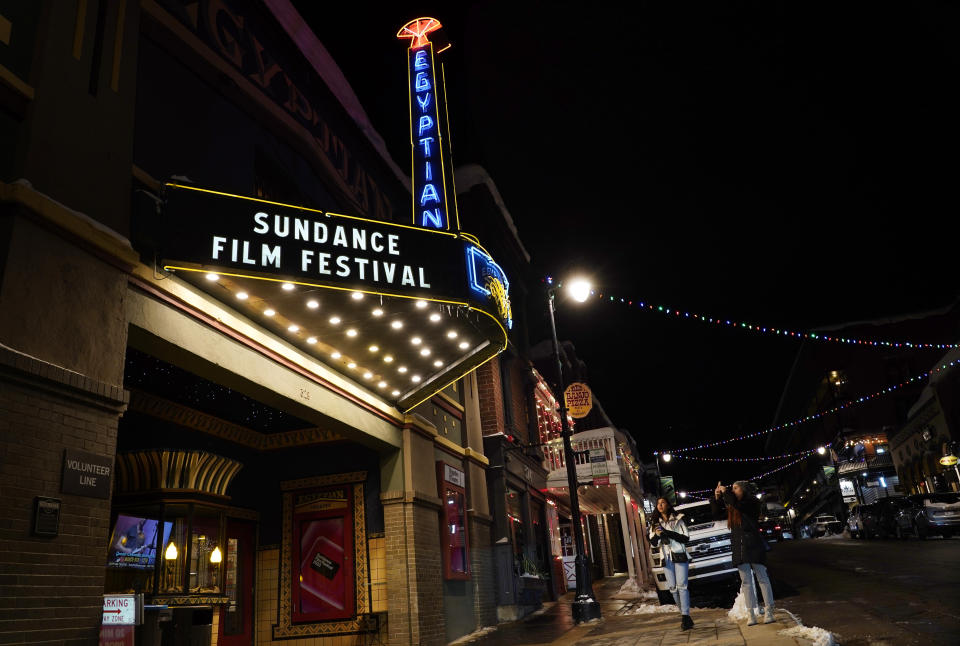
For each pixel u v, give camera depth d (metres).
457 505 15.36
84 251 6.49
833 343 58.16
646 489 55.69
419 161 12.93
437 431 15.29
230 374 8.64
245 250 7.68
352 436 12.03
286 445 13.59
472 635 14.23
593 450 22.45
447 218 12.48
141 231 7.11
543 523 22.84
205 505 10.48
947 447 37.38
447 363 11.98
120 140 7.26
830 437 67.06
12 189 5.79
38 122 6.29
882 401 54.78
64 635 5.65
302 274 8.03
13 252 5.73
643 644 9.06
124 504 10.12
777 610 9.91
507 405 20.86
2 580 5.22
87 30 7.15
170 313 7.67
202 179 8.71
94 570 6.05
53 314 6.02
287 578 12.88
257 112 10.33
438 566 13.61
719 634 8.58
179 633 8.16
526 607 17.72
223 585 11.79
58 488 5.84
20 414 5.61
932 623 7.98
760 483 126.88
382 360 11.37
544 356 29.03
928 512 23.36
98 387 6.33
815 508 83.75
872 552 21.30
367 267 8.62
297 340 10.08
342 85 13.16
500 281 10.60
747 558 8.80
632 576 21.42
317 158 11.91
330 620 12.43
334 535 13.00
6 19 6.41
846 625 8.52
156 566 9.37
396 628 12.02
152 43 8.33
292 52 11.61
